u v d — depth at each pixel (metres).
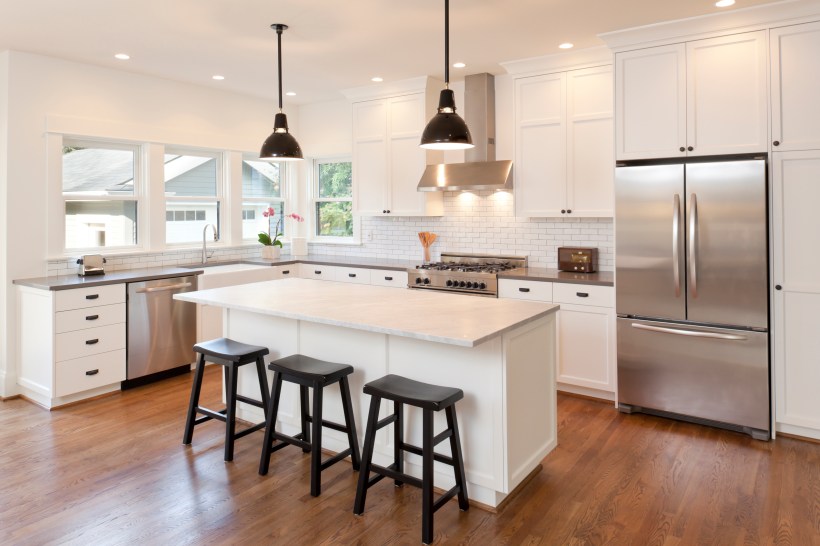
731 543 2.37
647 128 3.82
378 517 2.61
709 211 3.55
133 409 4.08
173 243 5.57
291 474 3.04
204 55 4.48
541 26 3.82
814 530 2.45
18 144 4.32
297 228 6.72
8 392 4.33
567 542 2.40
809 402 3.39
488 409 2.66
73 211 4.74
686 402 3.73
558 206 4.62
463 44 4.22
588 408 4.09
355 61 4.70
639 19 3.67
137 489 2.86
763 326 3.44
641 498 2.76
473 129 5.13
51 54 4.42
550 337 3.08
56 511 2.65
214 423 3.80
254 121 6.13
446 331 2.48
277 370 2.93
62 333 4.08
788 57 3.35
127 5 3.43
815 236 3.32
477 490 2.73
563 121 4.54
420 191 5.33
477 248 5.48
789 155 3.37
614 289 4.04
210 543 2.39
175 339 4.85
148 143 5.14
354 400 3.16
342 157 6.49
